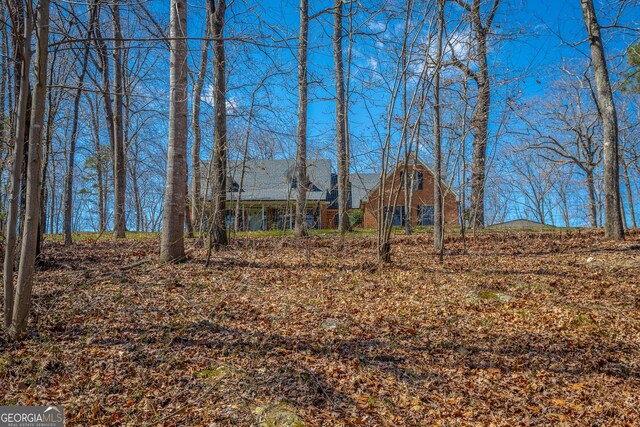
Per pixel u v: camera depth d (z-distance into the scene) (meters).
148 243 11.45
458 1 8.91
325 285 7.18
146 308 5.70
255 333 5.07
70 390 3.73
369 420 3.59
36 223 4.43
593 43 10.95
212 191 10.59
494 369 4.46
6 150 7.49
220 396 3.76
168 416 3.44
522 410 3.78
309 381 4.07
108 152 22.12
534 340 5.09
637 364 4.52
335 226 27.30
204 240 10.35
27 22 4.03
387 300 6.43
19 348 4.30
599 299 6.36
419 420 3.62
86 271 7.45
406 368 4.45
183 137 8.36
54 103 8.32
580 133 20.80
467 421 3.62
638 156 22.33
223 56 9.21
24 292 4.42
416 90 8.34
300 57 8.32
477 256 9.95
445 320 5.68
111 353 4.38
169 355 4.39
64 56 8.58
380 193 8.75
